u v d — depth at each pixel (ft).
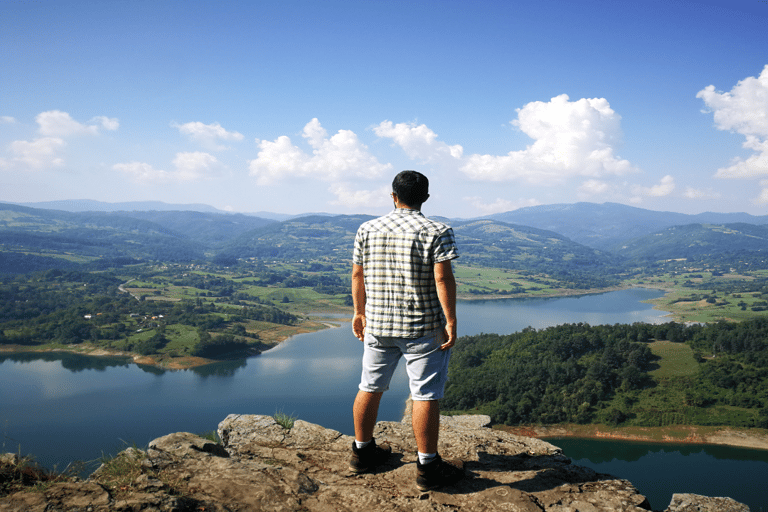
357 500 9.96
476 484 10.80
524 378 347.56
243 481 10.20
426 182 11.10
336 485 10.71
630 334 417.90
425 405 10.39
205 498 9.38
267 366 403.95
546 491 10.40
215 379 363.15
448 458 12.57
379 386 11.18
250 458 12.63
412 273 10.18
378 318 10.53
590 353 390.63
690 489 218.59
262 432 14.20
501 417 309.22
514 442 13.83
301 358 433.07
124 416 276.41
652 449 267.59
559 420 304.71
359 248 11.16
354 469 11.49
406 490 10.53
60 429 253.44
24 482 9.41
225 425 14.83
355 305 11.60
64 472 10.34
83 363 428.97
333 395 314.76
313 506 9.64
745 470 238.27
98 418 272.51
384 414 271.69
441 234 10.05
